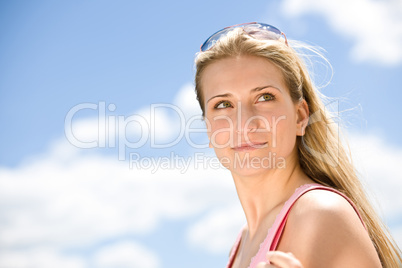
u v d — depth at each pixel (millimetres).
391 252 2697
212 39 2631
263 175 2479
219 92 2479
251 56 2482
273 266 1853
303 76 2717
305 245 1979
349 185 2713
